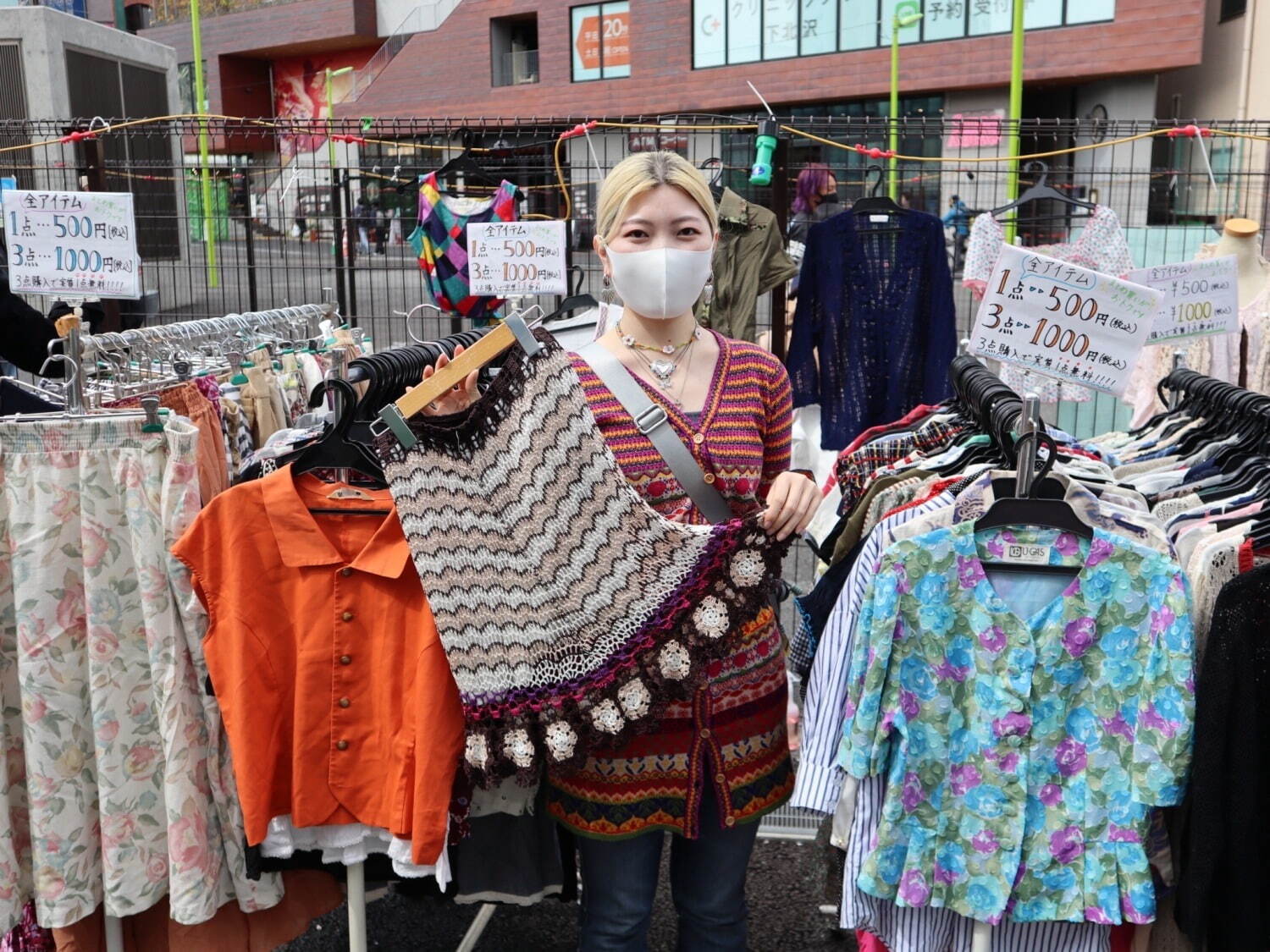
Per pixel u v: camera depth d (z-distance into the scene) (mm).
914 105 21203
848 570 2184
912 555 1928
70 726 2217
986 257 5012
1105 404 6000
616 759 2008
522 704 1975
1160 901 2111
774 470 2150
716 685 2004
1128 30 17812
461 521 1970
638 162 1992
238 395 3268
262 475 2268
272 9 32406
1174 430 2688
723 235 4973
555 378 1925
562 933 2951
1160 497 2289
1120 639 1925
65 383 2293
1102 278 2020
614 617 1950
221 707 2096
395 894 3146
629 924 2104
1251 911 1900
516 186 5664
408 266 7090
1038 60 18906
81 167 6477
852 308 4801
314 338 4000
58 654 2193
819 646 2068
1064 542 1976
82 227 2830
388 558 2059
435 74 26984
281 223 7465
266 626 2109
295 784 2115
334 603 2100
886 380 4824
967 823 1973
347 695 2113
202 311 8148
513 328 1934
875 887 1986
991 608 1939
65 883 2227
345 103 28859
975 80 19766
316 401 2191
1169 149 10812
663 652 1935
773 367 2135
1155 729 1883
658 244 1958
